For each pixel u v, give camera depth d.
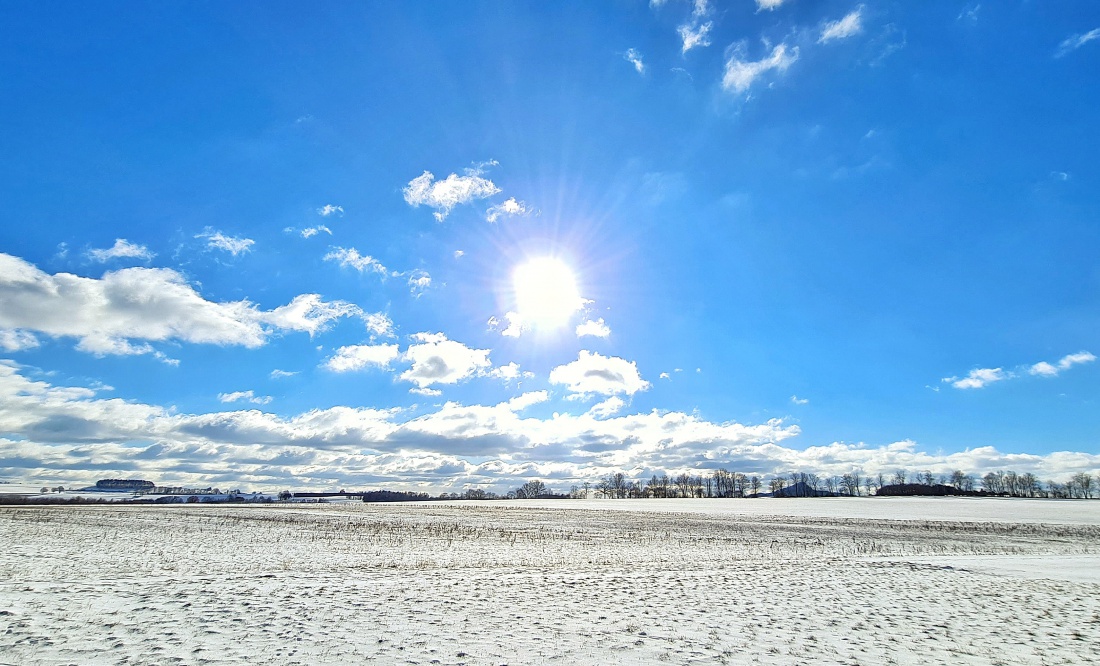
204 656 9.11
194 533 36.16
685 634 11.66
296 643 9.94
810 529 47.44
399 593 14.48
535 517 58.44
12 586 13.59
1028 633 12.70
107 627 10.39
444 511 68.12
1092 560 28.47
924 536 43.06
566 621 12.28
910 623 13.32
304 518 51.44
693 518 59.22
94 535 33.41
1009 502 111.56
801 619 13.36
